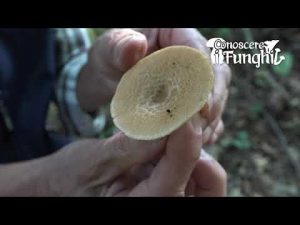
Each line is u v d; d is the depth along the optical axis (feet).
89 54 1.01
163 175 0.65
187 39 0.89
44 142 1.01
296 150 1.72
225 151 1.75
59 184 0.77
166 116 0.58
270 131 1.80
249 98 1.92
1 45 0.98
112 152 0.68
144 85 0.64
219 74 0.84
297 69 1.99
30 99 1.00
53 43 1.05
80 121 1.10
